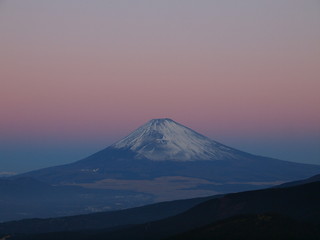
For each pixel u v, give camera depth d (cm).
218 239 17600
